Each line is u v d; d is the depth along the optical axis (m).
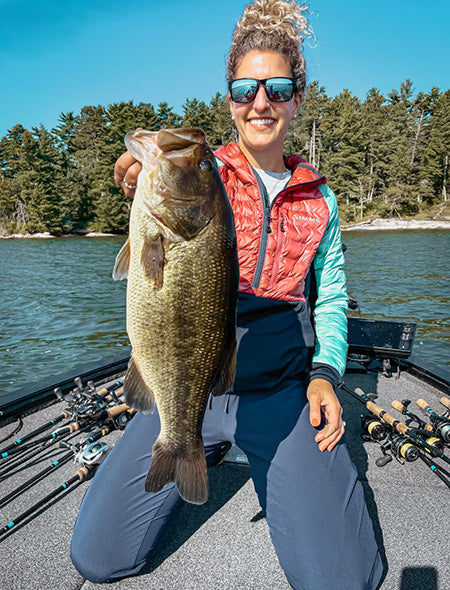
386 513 2.36
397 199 64.94
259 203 2.18
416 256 28.72
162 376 1.81
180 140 1.66
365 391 3.89
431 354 8.90
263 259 2.16
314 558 1.73
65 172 73.50
